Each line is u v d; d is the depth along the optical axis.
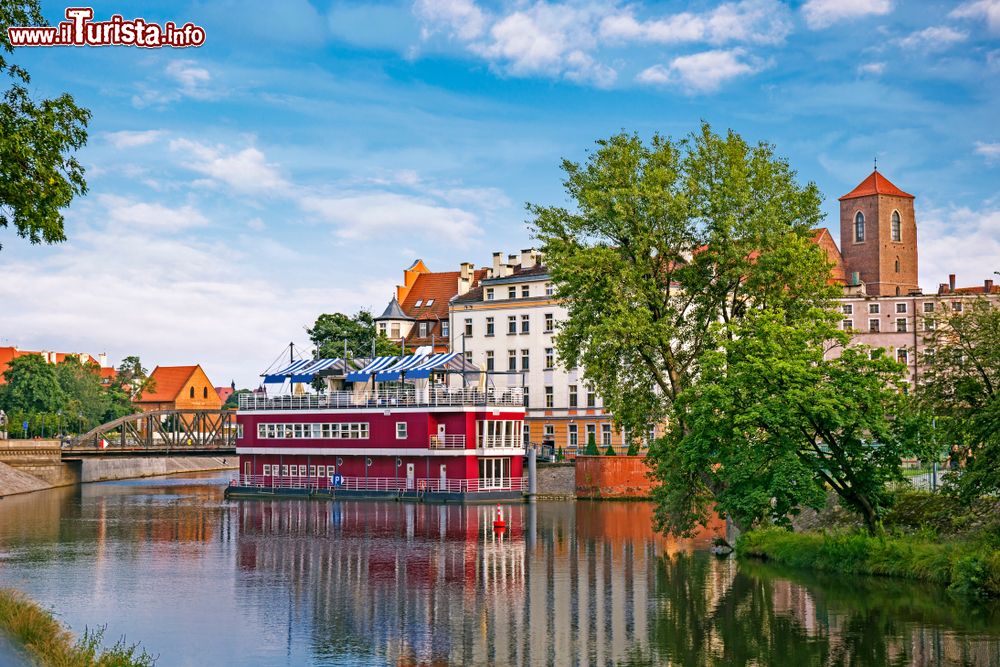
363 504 94.81
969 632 36.41
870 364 46.84
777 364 45.53
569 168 56.59
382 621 40.22
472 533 69.25
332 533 69.94
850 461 47.22
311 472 106.38
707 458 49.69
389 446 100.31
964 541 46.09
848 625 37.78
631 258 55.06
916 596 42.16
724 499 48.12
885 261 148.00
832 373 47.00
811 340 49.47
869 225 148.62
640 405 56.06
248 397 111.88
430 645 36.41
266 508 91.56
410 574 51.31
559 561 55.22
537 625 39.16
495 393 100.81
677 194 53.50
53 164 32.50
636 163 55.62
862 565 47.28
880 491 47.31
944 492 45.03
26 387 161.62
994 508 46.91
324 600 44.62
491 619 40.31
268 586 48.22
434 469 98.38
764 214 53.78
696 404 48.97
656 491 55.78
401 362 104.94
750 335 49.81
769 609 40.72
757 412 45.53
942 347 49.34
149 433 132.88
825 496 45.28
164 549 61.94
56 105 33.00
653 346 53.53
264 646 36.56
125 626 39.84
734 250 53.16
